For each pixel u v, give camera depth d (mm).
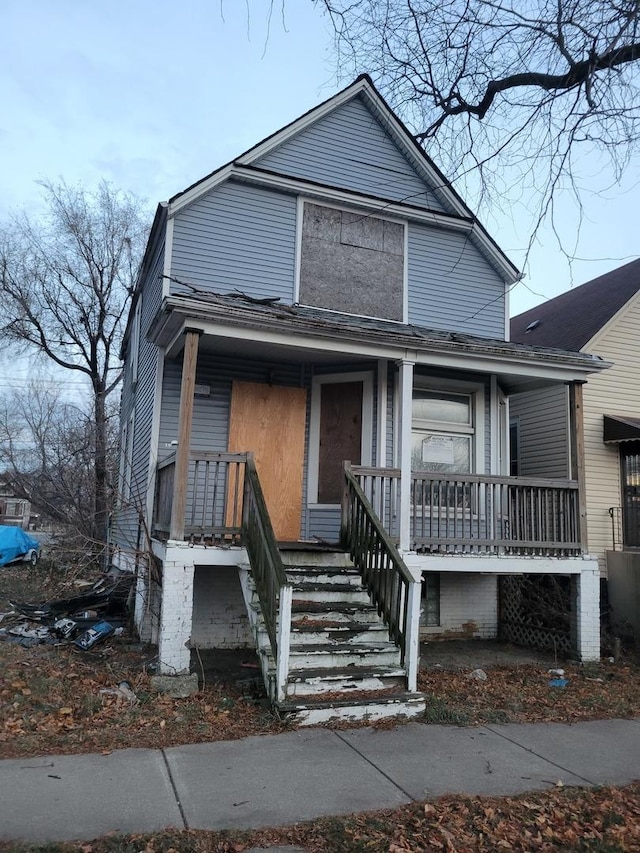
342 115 10773
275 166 10227
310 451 9625
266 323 7500
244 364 9445
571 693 7406
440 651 9477
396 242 10742
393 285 10586
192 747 5082
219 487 9016
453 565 8492
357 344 8148
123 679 6699
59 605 10570
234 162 9617
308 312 8281
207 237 9555
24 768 4523
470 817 4055
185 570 7102
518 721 6270
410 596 6422
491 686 7527
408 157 11078
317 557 7836
